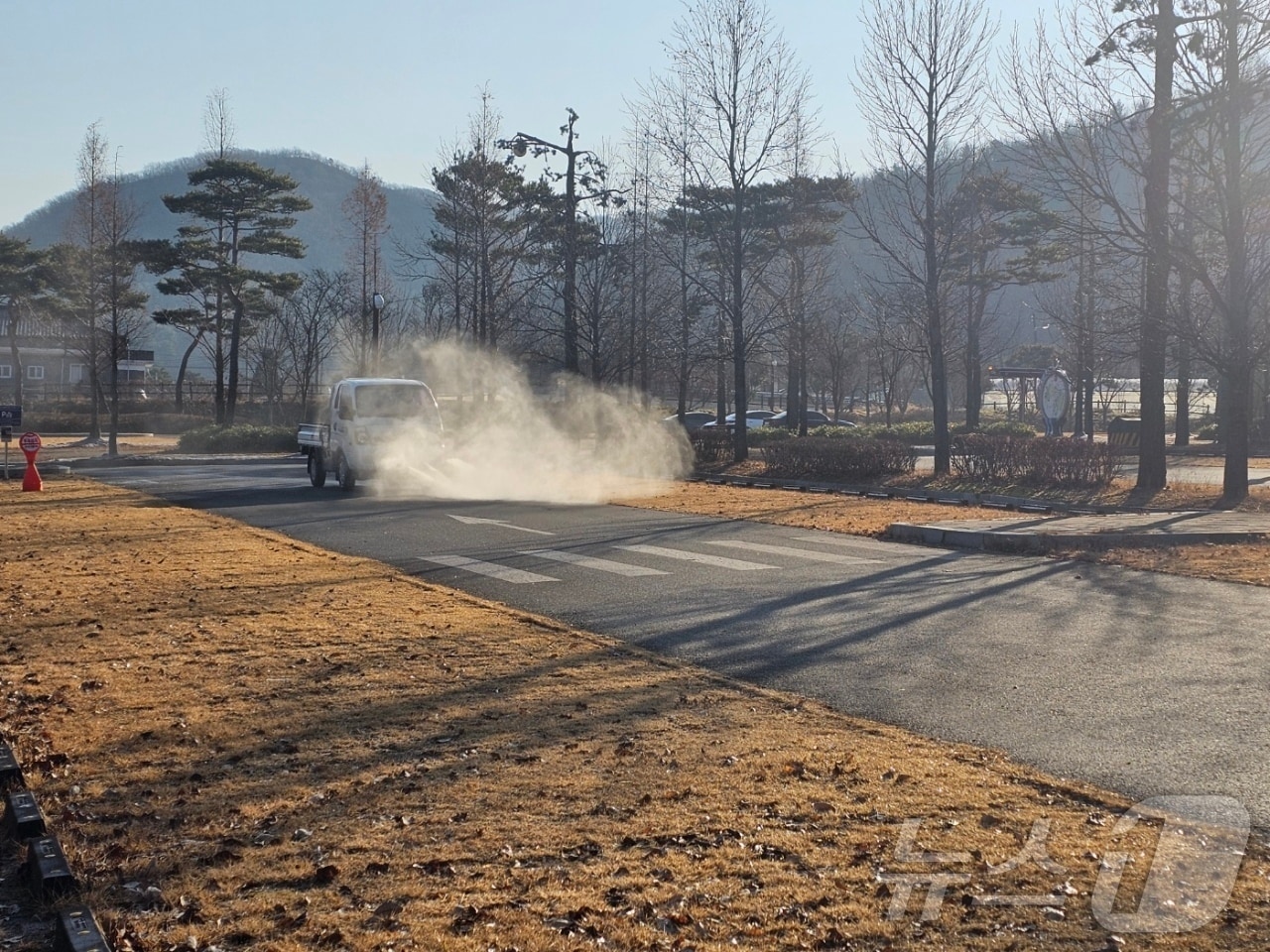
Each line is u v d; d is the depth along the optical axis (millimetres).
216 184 55875
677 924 4270
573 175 31109
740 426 34469
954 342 50812
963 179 31203
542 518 19672
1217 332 22875
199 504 22734
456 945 4113
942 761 6199
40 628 10016
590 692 7688
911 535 16625
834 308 63844
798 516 19906
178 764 6199
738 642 9531
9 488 26766
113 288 43062
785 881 4641
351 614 10625
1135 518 18688
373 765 6137
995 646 9312
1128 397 90312
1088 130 21453
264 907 4461
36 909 4523
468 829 5207
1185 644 9367
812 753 6324
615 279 35625
